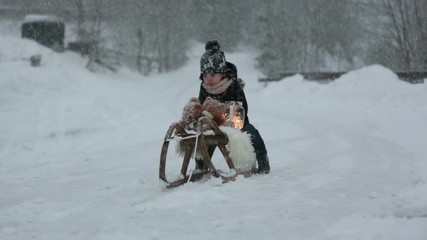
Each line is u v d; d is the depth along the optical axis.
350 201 5.19
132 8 36.91
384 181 6.12
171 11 38.41
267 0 40.22
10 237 4.29
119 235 4.22
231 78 6.68
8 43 28.25
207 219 4.63
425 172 6.45
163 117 14.33
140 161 8.35
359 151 8.49
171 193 5.62
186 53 41.41
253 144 6.55
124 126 12.44
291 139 10.32
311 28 38.16
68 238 4.22
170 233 4.25
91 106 13.66
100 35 34.09
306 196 5.42
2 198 5.82
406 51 31.30
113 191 6.03
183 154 6.13
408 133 10.16
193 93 24.98
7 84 15.32
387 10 32.72
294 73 24.86
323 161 7.73
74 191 6.12
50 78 19.58
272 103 18.77
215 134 6.05
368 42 36.69
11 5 40.12
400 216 4.58
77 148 9.77
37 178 7.06
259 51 42.19
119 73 33.50
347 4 37.78
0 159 8.65
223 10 44.97
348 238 4.00
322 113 15.23
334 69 37.84
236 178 6.12
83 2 33.50
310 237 4.07
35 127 11.05
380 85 17.64
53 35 31.25
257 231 4.26
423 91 16.33
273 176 6.53
